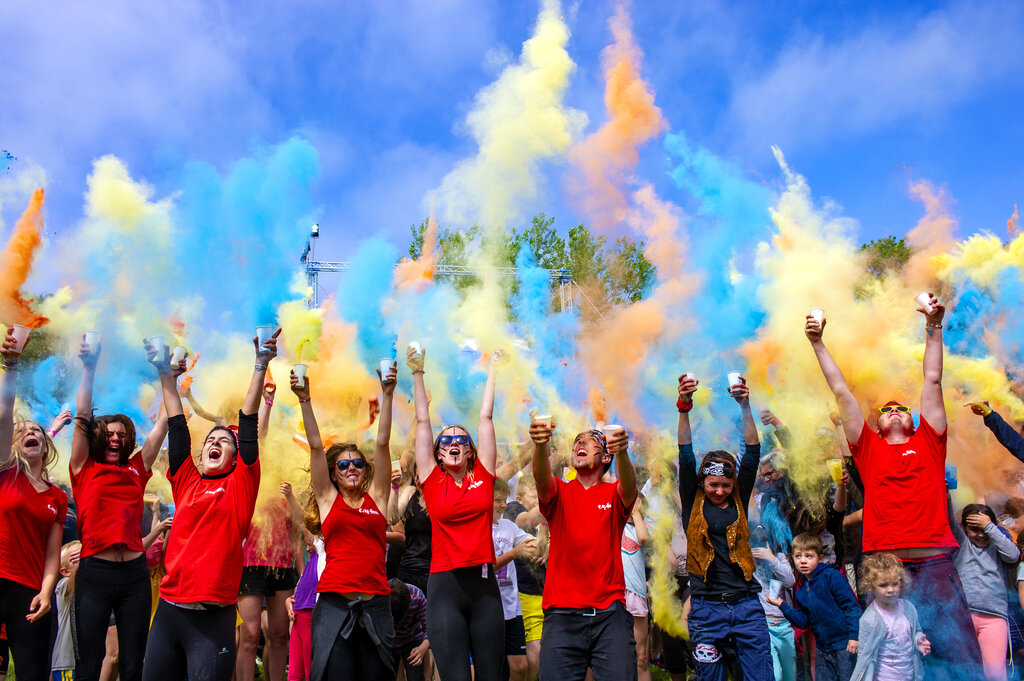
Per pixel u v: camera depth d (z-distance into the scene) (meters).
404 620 5.07
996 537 5.22
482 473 4.62
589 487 4.49
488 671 4.31
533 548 5.34
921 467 4.70
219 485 4.36
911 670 4.46
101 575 4.46
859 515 5.63
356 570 4.30
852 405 4.90
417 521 5.52
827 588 4.81
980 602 5.21
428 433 4.82
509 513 6.65
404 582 5.32
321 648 4.20
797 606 4.96
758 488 6.29
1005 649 5.12
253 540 5.53
